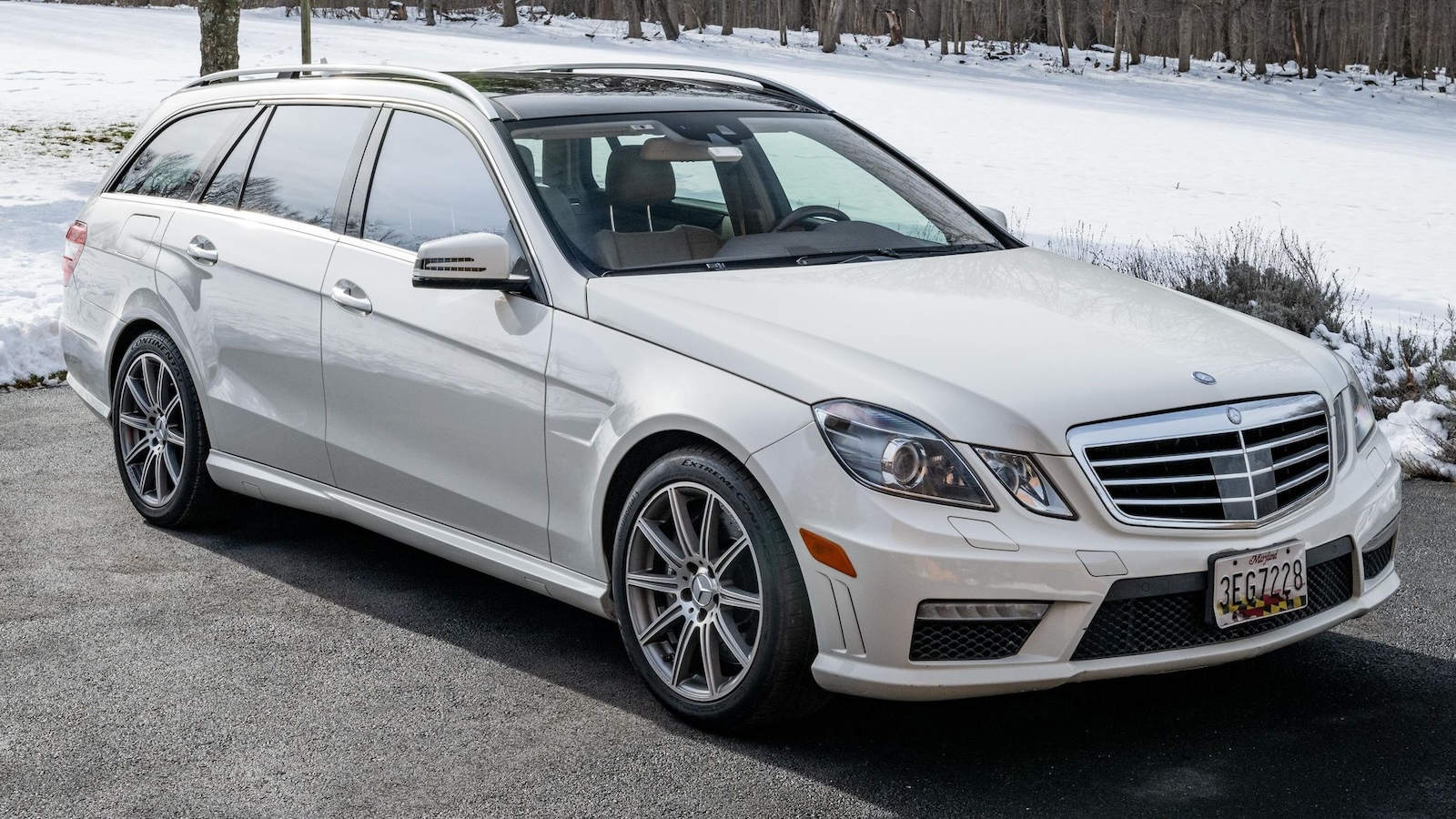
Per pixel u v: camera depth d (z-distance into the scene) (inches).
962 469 127.1
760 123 191.9
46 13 2285.9
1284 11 2780.5
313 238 185.8
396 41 2082.9
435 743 142.2
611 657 165.8
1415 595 187.5
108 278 221.3
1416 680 157.6
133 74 1328.7
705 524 141.0
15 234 487.2
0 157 738.8
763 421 133.7
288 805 129.0
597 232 161.8
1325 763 135.8
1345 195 838.5
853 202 182.9
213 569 197.6
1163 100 1909.4
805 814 126.4
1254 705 150.1
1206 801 128.0
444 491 168.6
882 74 2003.0
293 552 205.3
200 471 207.5
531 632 173.9
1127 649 130.5
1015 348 139.7
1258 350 148.6
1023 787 131.3
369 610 181.5
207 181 209.2
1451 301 451.5
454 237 156.7
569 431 151.5
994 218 197.8
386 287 172.9
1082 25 2999.5
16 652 166.7
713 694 142.6
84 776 135.0
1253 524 133.3
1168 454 131.9
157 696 153.9
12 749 140.9
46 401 303.0
